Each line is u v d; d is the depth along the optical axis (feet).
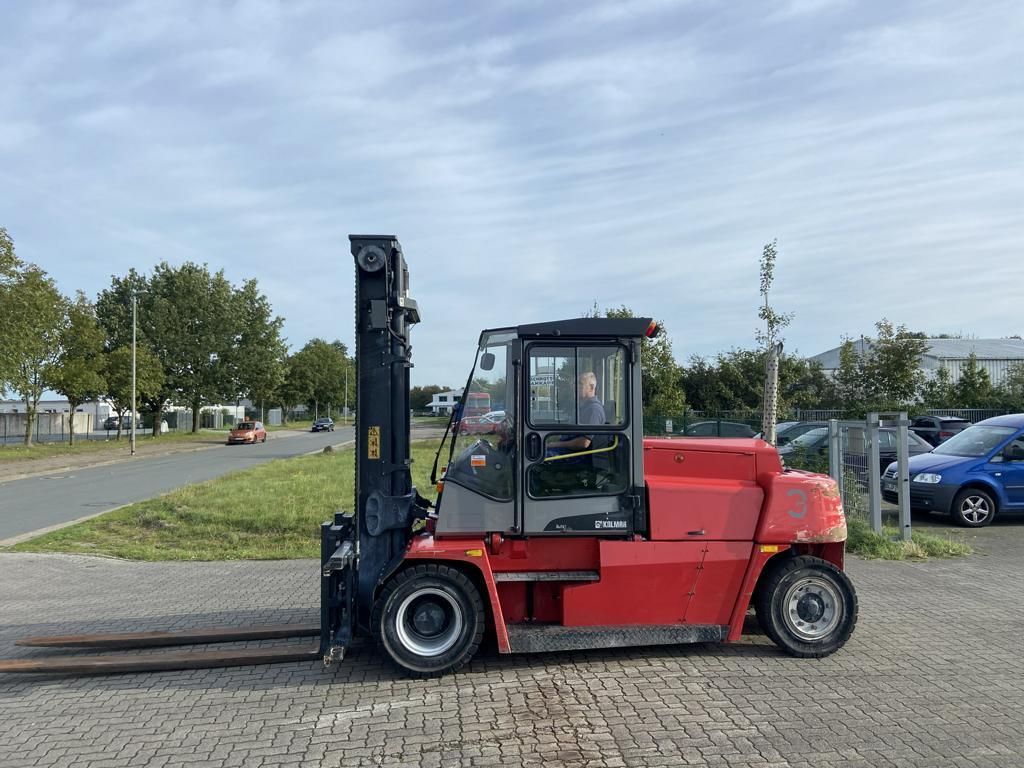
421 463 46.14
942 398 93.04
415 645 17.19
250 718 15.28
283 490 50.88
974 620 21.61
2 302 97.66
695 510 18.07
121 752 13.89
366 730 14.48
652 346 72.79
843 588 18.31
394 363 18.03
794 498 18.20
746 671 17.35
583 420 17.79
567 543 18.10
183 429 218.79
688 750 13.32
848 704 15.33
